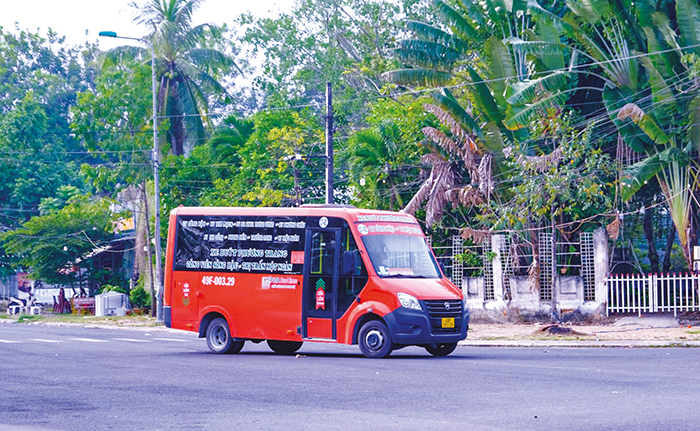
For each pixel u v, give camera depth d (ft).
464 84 96.99
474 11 98.63
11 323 132.26
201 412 32.50
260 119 134.41
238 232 63.62
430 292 56.54
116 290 153.38
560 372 45.78
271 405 34.19
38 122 197.06
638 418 30.01
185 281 65.57
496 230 90.74
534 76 95.09
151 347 71.61
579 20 94.07
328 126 91.97
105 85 139.03
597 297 87.45
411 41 99.40
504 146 93.15
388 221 60.03
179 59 163.32
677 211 88.84
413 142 102.83
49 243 155.84
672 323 83.87
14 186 189.26
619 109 88.43
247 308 62.34
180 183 142.00
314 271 59.72
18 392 39.29
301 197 125.08
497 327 86.48
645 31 87.10
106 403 35.27
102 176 138.10
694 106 85.25
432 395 36.73
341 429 28.35
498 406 33.24
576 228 89.51
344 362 53.62
